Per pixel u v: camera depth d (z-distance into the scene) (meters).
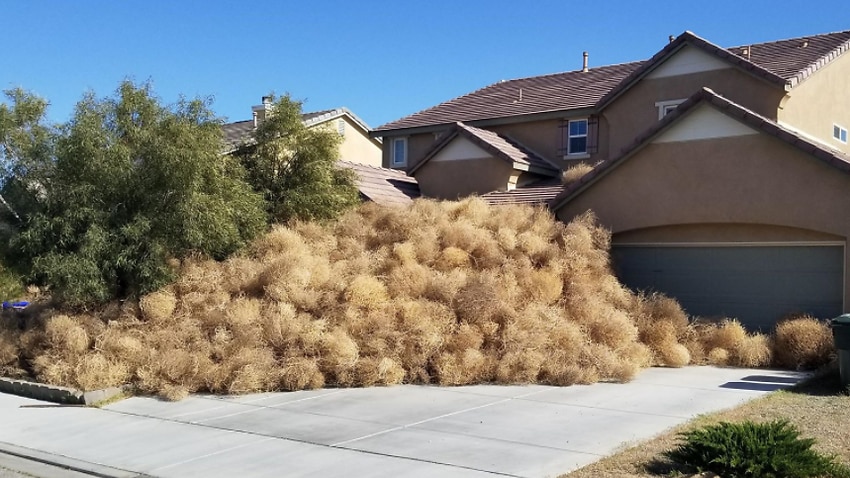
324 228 16.91
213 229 14.41
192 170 13.88
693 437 7.80
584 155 23.27
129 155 14.01
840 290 15.11
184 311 13.94
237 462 8.55
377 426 9.95
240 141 18.50
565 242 16.20
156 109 14.70
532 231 16.56
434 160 23.58
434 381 12.89
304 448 9.01
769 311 15.97
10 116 15.09
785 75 20.11
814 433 8.90
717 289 16.66
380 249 15.80
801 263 15.62
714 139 16.38
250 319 13.36
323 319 13.35
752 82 20.02
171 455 8.95
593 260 16.08
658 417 10.05
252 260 15.27
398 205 18.19
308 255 15.09
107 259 13.86
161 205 14.06
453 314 13.63
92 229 13.59
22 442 9.85
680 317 15.12
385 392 12.18
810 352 13.83
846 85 22.80
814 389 11.90
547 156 24.14
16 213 14.97
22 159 14.91
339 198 17.86
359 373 12.67
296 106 17.73
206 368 12.51
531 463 8.09
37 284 15.29
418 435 9.42
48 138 14.89
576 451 8.48
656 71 21.70
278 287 13.92
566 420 10.00
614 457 8.15
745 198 15.96
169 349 12.90
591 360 12.92
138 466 8.57
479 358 12.81
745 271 16.31
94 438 9.92
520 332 13.25
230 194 15.23
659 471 7.63
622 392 11.83
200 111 15.09
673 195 16.91
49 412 11.59
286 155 17.81
